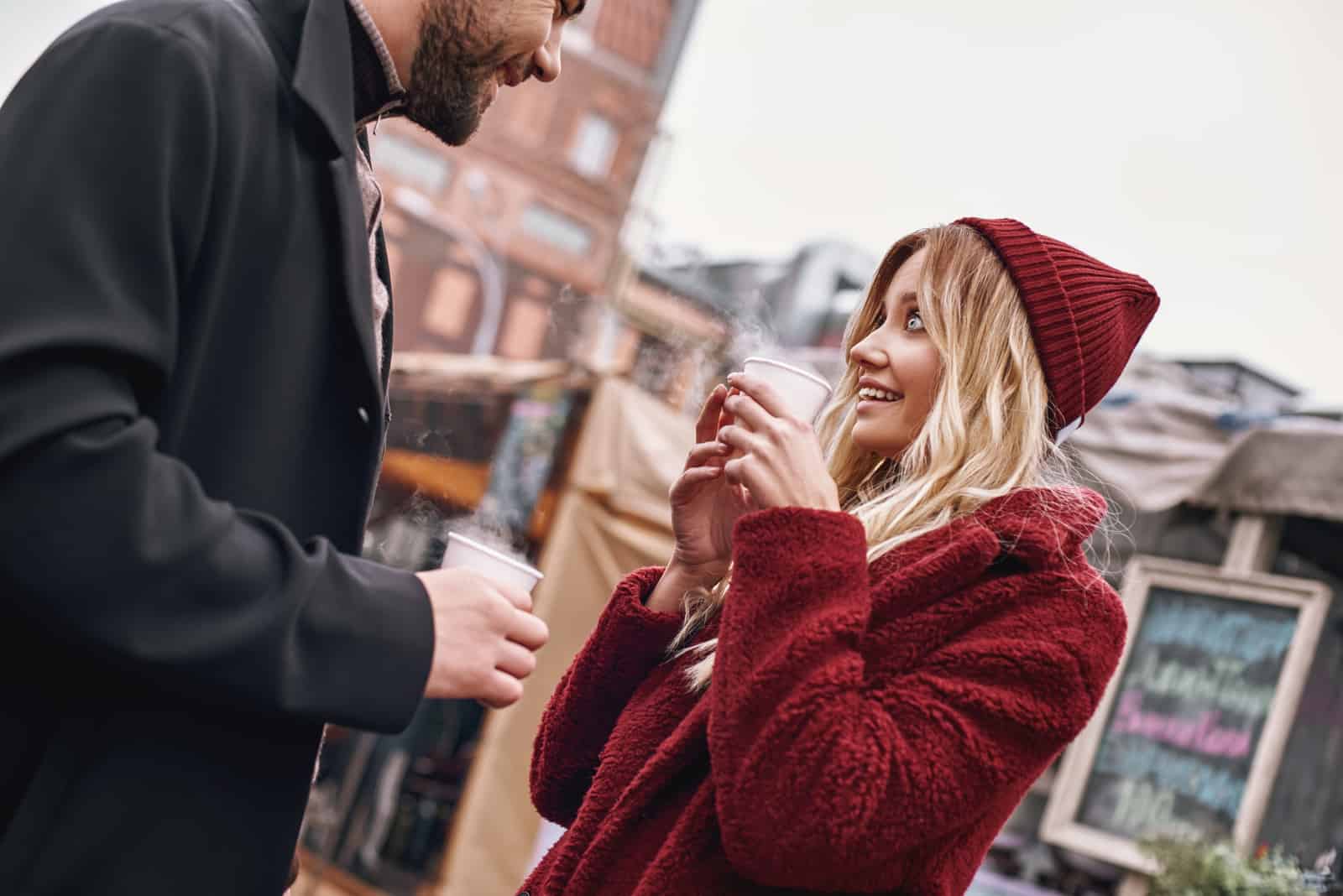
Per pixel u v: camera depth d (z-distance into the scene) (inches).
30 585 38.2
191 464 44.9
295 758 46.3
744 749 49.7
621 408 241.3
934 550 56.2
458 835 231.6
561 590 234.5
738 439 56.7
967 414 60.0
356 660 42.8
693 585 65.3
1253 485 200.4
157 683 40.2
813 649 49.9
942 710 49.9
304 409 47.1
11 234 39.5
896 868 50.2
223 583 40.5
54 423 38.2
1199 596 215.2
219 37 45.3
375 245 58.3
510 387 259.6
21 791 43.0
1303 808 193.2
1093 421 215.8
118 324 39.6
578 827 58.8
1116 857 206.7
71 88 41.7
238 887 45.0
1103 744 218.2
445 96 52.9
